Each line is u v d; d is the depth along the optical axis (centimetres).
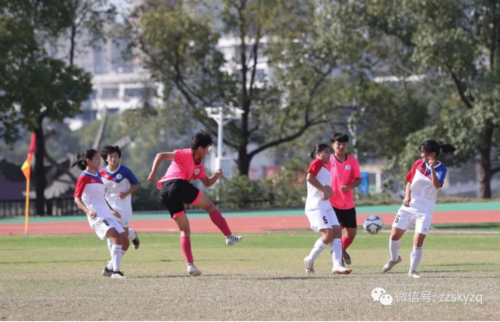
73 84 13100
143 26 14275
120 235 3775
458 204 12200
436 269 3912
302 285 3180
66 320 2419
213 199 13562
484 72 13738
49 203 13775
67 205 13925
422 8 13400
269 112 15075
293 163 15600
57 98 12825
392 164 14725
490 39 13950
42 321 2405
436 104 16262
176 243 6506
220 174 3888
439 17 13250
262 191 14075
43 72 12381
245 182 13712
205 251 5581
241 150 15400
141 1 15300
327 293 2916
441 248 5431
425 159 3575
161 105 15312
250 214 11419
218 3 15212
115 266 3738
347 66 15088
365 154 15812
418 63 15125
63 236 7656
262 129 15762
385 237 6562
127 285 3278
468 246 5559
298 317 2406
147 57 15238
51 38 14700
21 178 16450
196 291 3036
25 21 12481
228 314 2483
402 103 15225
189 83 15462
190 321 2375
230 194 13612
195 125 15425
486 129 13962
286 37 14338
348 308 2561
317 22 14925
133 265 4506
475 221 8575
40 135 13738
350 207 4197
